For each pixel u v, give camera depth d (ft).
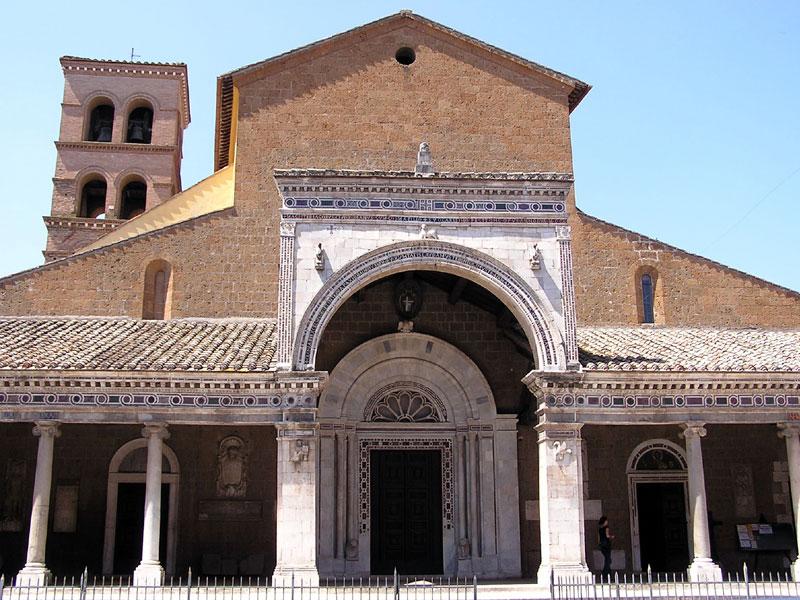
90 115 143.13
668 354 80.48
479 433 86.17
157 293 90.74
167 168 139.23
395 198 76.13
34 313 88.28
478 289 84.33
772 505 87.61
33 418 70.90
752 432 89.30
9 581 76.64
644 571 85.97
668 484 88.17
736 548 86.28
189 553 81.51
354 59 96.89
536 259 75.77
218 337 81.66
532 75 98.02
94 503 82.17
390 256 74.95
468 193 76.69
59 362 71.82
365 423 86.12
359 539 83.82
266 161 93.45
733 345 85.25
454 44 98.17
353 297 87.97
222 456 83.51
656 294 94.22
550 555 71.05
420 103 96.27
